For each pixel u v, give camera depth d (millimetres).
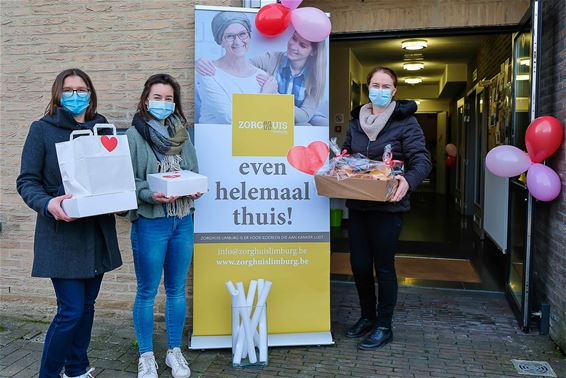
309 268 3502
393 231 3344
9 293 4102
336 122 8328
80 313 2654
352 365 3258
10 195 4031
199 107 3408
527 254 3715
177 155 2984
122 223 3855
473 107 8773
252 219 3457
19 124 3969
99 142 2354
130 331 3779
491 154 3691
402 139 3318
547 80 3863
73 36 3840
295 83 3449
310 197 3484
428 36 4422
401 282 4926
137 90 3783
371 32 4426
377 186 2941
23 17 3898
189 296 3756
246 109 3426
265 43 3418
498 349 3506
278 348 3486
